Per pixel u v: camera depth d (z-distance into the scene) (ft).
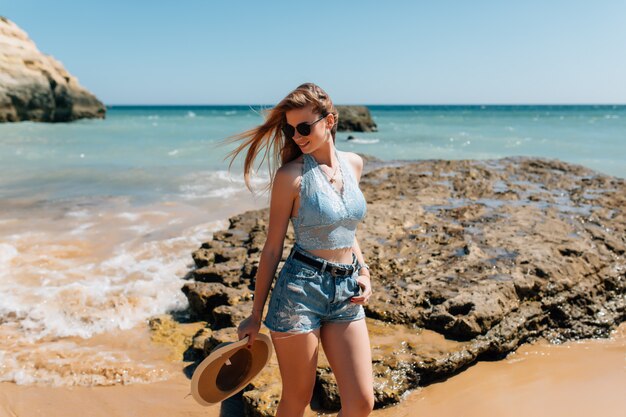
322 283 8.02
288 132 8.27
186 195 37.63
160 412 11.87
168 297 18.38
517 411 11.46
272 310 8.21
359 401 7.99
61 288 18.65
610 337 15.52
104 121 165.89
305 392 8.38
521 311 15.21
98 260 22.38
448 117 263.49
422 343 13.52
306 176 8.04
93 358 14.21
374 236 19.67
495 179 30.32
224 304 16.49
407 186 28.17
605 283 17.17
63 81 140.97
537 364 13.69
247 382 8.99
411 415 11.44
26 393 12.66
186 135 108.37
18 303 17.47
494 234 19.60
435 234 19.79
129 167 54.34
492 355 14.01
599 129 136.56
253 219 24.30
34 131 108.78
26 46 132.67
